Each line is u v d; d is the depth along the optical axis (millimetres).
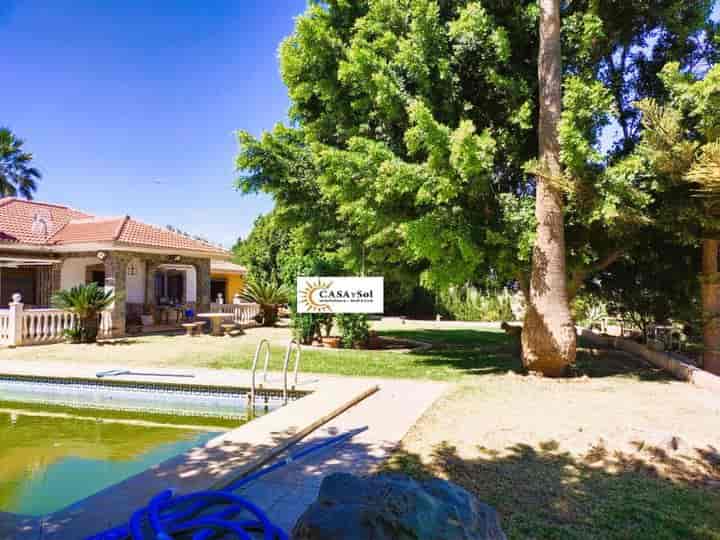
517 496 4012
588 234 10727
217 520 3291
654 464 4754
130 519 3295
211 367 11297
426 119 8836
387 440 5594
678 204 9398
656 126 8461
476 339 18047
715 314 10734
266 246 30891
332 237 14789
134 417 8531
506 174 11562
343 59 11508
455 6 11148
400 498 2506
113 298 16641
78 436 7301
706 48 11539
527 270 10430
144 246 18297
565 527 3455
